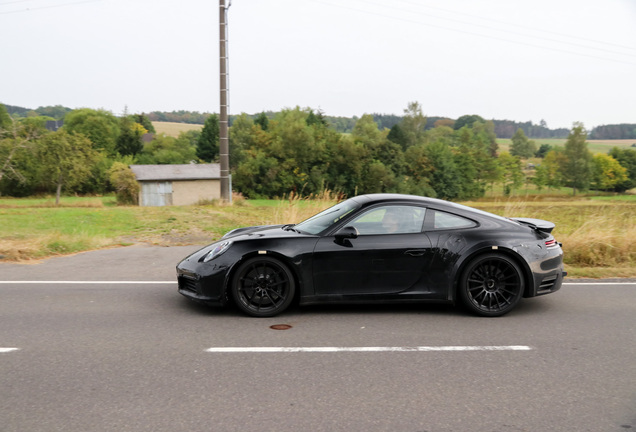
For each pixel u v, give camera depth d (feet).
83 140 177.27
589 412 10.71
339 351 14.40
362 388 11.84
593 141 640.58
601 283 23.89
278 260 17.61
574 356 14.15
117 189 185.68
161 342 15.10
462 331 16.39
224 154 88.58
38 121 290.97
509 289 18.20
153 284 23.02
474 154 374.02
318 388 11.83
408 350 14.55
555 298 21.03
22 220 56.44
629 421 10.32
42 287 22.35
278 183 277.85
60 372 12.69
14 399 11.12
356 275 17.71
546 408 10.88
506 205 35.53
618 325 17.22
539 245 18.34
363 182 293.02
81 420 10.15
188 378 12.36
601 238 29.09
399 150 314.14
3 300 20.07
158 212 63.16
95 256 30.40
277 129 309.63
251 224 48.83
